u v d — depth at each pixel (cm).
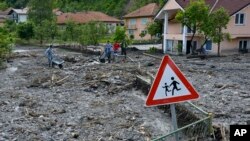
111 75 2450
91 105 1725
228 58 3891
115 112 1589
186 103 1466
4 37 3950
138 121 1445
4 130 1310
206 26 3972
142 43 6588
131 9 10256
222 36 4050
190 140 1154
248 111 1460
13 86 2244
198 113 1355
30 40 7331
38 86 2228
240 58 3866
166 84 638
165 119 1486
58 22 8994
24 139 1222
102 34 5878
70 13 9712
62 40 7019
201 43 4584
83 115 1533
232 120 1330
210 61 3594
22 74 2736
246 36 4591
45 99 1853
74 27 6931
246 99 1712
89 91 2072
